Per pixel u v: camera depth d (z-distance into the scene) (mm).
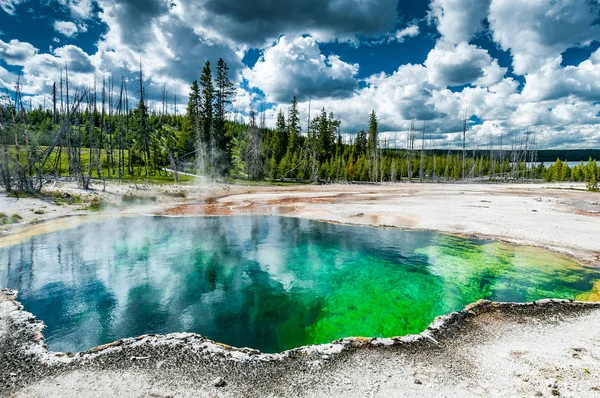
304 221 22516
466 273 12766
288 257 14906
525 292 10922
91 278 12180
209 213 25469
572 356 6543
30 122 64938
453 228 19625
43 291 10945
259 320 9328
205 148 52938
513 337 7477
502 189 49438
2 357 6793
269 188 47812
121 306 10016
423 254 15133
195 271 13102
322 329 8898
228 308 10047
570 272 12594
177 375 6117
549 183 69938
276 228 20469
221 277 12523
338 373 6152
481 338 7457
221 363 6527
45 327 8578
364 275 12750
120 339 7770
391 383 5809
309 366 6410
